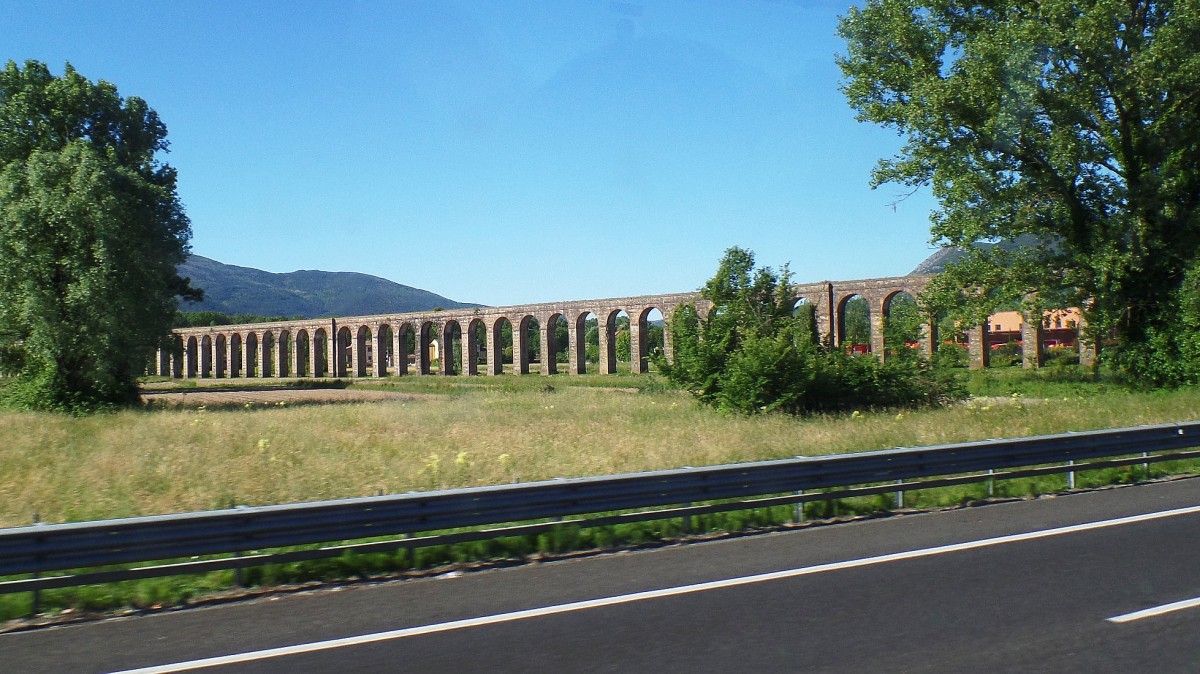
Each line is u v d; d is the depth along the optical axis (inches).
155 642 249.3
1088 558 329.1
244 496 470.3
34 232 1416.1
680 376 1114.7
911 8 1245.7
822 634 241.8
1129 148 1173.7
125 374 1550.2
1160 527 386.9
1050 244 1221.7
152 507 442.6
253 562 315.0
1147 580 294.8
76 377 1513.3
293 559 322.0
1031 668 212.5
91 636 258.2
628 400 1360.7
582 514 401.1
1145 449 552.1
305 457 637.9
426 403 1459.2
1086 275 1164.5
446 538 348.2
